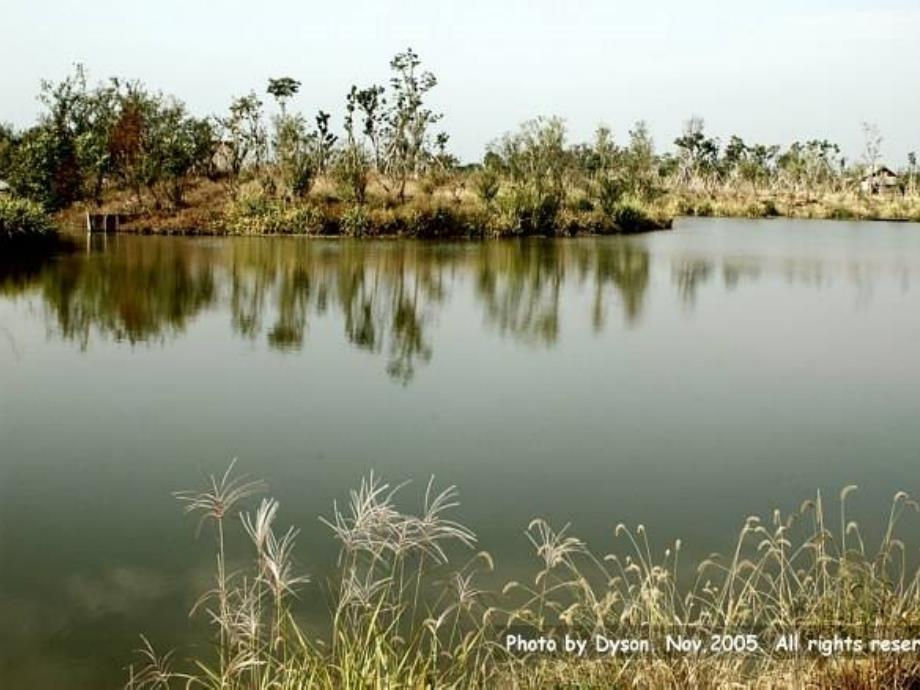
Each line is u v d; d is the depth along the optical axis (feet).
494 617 16.33
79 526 21.83
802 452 28.37
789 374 39.63
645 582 14.12
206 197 126.82
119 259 79.71
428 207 112.16
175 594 18.15
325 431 30.14
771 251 103.71
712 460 27.48
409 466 26.61
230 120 131.95
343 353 43.29
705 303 61.62
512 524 22.02
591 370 39.96
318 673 12.13
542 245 102.63
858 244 116.98
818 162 238.07
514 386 36.78
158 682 14.85
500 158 139.74
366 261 82.23
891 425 31.68
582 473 26.08
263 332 48.55
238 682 12.53
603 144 172.96
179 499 23.71
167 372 38.81
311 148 128.67
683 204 198.08
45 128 116.88
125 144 117.80
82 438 29.14
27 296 58.65
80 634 16.52
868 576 14.99
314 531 21.34
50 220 90.94
